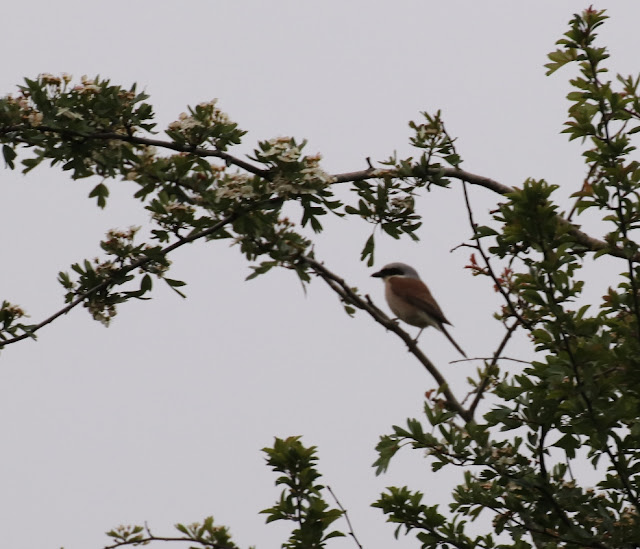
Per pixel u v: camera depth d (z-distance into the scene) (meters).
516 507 10.10
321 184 11.47
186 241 11.96
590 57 10.71
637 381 9.32
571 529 9.80
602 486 10.46
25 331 11.80
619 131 10.58
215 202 11.59
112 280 11.97
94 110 11.97
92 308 11.96
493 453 10.16
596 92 10.48
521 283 9.62
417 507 10.44
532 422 9.84
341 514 10.22
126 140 12.02
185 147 11.91
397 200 12.25
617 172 10.00
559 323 9.42
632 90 10.57
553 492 10.14
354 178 12.40
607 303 9.99
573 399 9.49
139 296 12.11
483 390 12.29
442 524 10.45
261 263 12.19
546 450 10.08
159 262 11.95
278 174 11.51
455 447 10.24
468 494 10.37
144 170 11.97
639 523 9.84
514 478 10.16
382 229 12.34
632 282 9.72
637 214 10.05
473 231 11.57
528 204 9.49
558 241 9.52
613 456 9.83
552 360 9.51
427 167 12.23
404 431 10.37
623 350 9.31
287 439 10.32
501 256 10.88
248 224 11.79
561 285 9.42
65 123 11.84
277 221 12.30
